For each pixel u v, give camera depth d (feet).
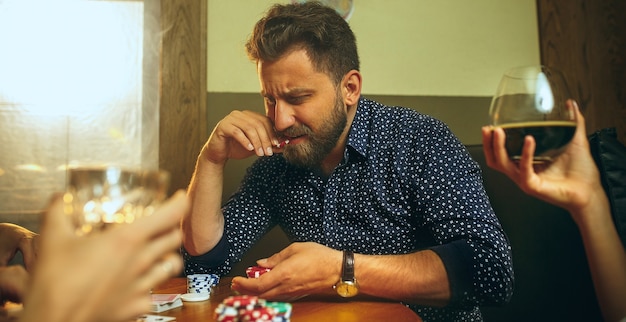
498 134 2.30
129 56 8.04
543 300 5.50
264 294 3.43
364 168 4.77
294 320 2.94
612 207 3.93
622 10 8.30
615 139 4.41
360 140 4.75
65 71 8.01
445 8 8.22
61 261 1.36
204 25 7.97
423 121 4.82
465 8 8.25
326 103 4.49
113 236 1.40
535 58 8.28
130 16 8.05
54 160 7.97
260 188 5.30
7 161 7.90
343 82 4.65
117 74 8.02
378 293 3.50
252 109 7.94
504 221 5.77
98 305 1.36
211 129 7.93
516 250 5.66
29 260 3.53
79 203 1.87
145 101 8.00
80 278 1.33
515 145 2.35
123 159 7.94
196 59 7.94
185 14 7.97
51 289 1.31
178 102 7.91
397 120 4.88
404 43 8.14
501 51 8.26
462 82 8.19
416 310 4.49
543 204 5.70
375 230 4.71
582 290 5.35
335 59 4.51
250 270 3.63
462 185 4.31
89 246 1.38
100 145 7.98
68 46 8.03
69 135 7.97
